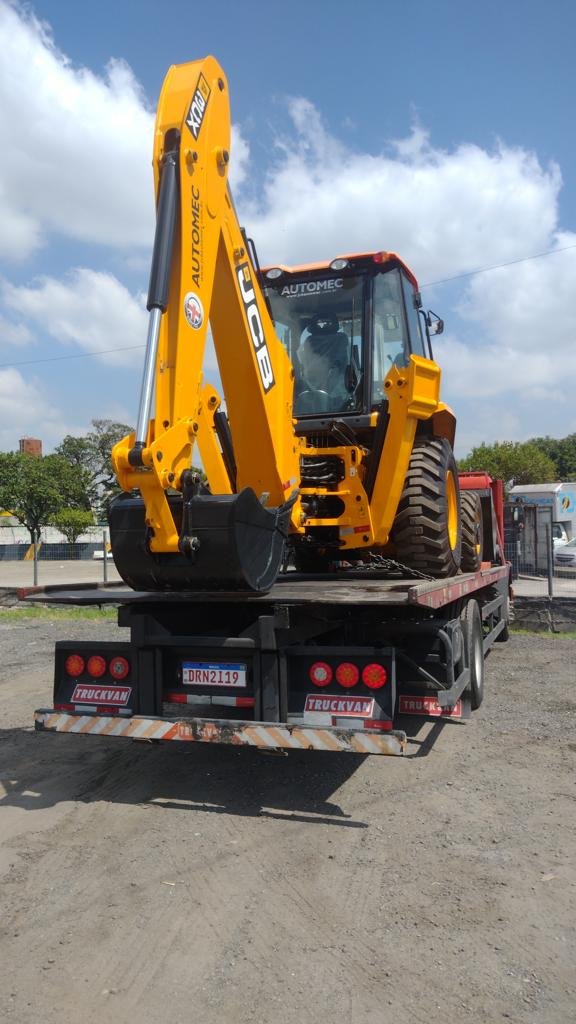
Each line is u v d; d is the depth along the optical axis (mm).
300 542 6324
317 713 4227
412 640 5066
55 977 2729
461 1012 2523
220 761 5352
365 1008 2545
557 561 25562
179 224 4180
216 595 4355
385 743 3926
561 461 67375
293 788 4766
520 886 3416
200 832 4059
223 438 5906
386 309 6625
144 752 5590
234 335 4902
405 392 5848
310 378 6664
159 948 2914
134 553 4258
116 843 3916
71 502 57188
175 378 4102
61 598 4691
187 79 4387
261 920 3121
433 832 4043
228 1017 2500
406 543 6176
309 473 6207
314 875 3535
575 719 6363
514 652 9875
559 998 2602
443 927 3062
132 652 4578
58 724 4520
